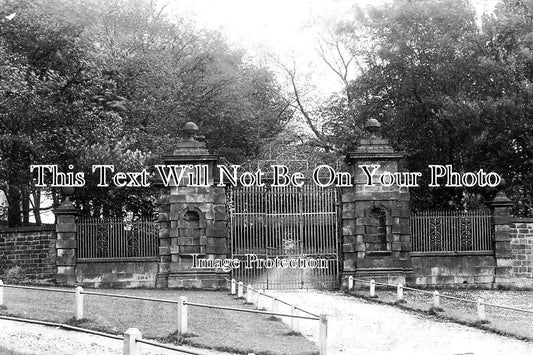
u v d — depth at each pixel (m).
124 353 14.63
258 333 22.03
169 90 45.47
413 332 23.45
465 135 43.69
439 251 34.12
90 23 44.31
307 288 33.50
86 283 33.31
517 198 44.31
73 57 39.19
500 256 34.00
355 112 52.06
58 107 37.56
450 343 21.72
